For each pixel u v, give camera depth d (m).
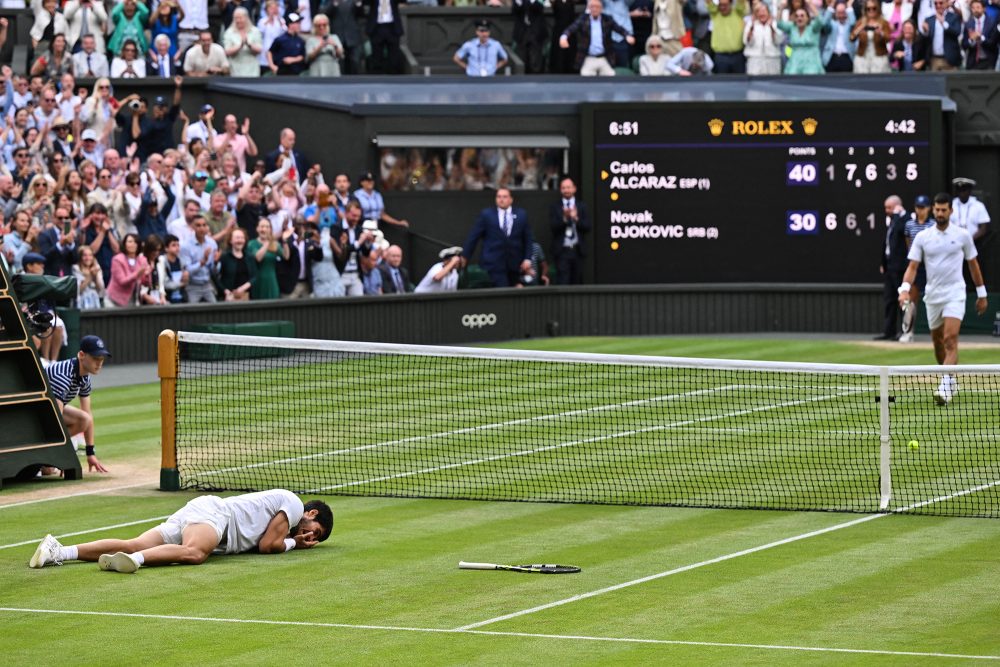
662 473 27.56
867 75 56.28
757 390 37.34
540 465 28.50
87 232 44.34
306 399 36.72
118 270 43.97
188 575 19.91
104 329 43.38
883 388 24.89
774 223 54.00
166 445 26.44
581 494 25.91
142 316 44.06
